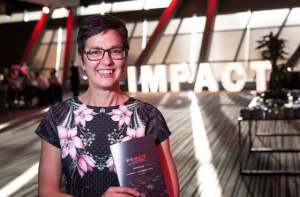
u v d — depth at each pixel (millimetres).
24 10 15289
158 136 1056
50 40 15203
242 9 12352
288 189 2893
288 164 3582
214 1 11992
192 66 12805
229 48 12398
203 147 4434
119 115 1028
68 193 1009
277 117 3270
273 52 4324
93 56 980
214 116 6684
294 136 4852
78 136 1010
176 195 1040
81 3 13062
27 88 9875
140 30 13742
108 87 1004
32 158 4281
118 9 13984
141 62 12883
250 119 3293
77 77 10469
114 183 985
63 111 1041
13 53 15086
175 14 13297
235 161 3764
